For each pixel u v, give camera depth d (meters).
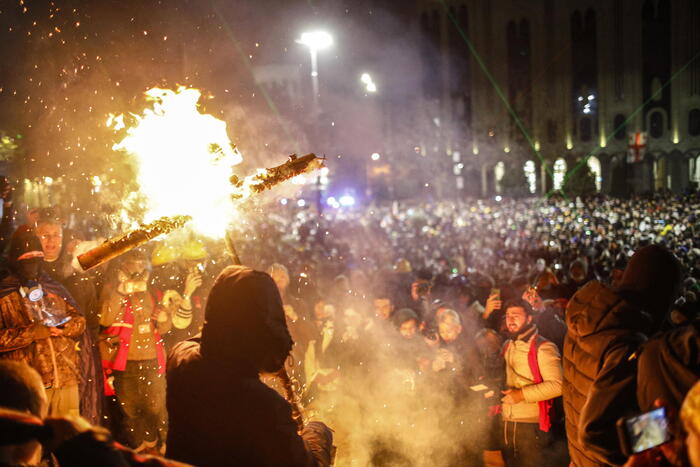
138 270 5.54
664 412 1.99
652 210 31.52
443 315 5.89
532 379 4.83
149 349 5.60
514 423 4.94
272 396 2.36
